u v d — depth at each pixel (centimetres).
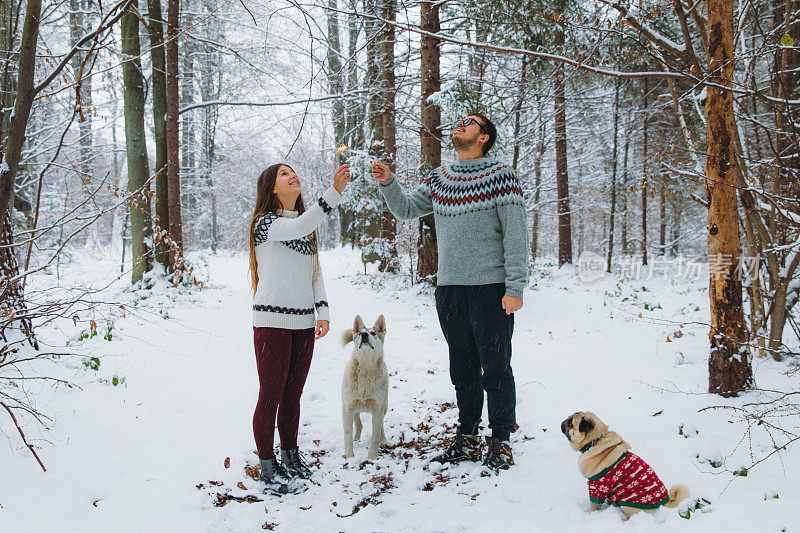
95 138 1589
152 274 1029
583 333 725
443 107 902
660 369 532
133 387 446
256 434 305
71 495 280
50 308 368
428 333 731
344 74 1123
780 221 479
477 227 325
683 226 1873
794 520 235
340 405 458
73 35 1109
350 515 273
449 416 427
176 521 260
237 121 1942
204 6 1316
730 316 422
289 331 310
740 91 416
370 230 1547
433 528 254
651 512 250
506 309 312
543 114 1453
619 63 866
